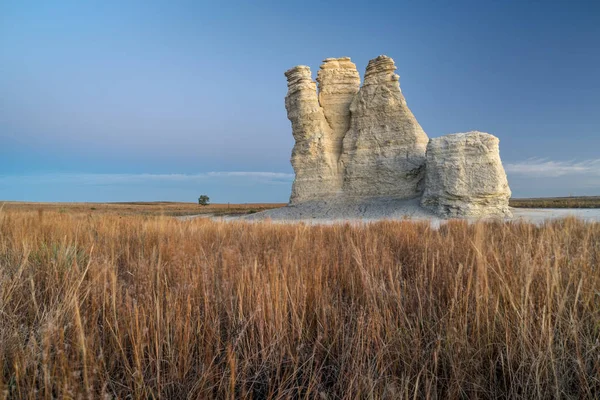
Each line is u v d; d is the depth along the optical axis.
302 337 3.20
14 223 8.77
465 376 2.65
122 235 8.41
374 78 33.72
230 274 4.12
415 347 2.83
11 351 2.61
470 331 3.12
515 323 3.00
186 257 4.78
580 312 3.25
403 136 32.41
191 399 2.51
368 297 3.44
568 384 2.56
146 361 2.82
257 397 2.67
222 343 3.10
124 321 2.99
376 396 2.31
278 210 34.75
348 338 2.99
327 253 5.42
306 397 2.43
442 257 4.91
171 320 3.08
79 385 2.15
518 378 2.62
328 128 36.69
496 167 24.45
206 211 53.16
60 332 2.57
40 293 3.70
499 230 8.71
